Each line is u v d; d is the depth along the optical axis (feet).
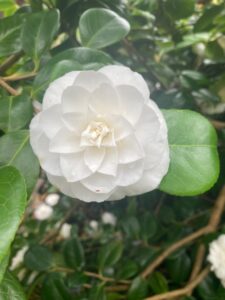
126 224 0.97
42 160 0.45
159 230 0.98
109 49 0.83
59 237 1.16
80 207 1.29
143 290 0.78
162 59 0.95
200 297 0.83
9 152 0.48
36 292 0.91
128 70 0.44
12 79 0.56
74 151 0.45
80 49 0.53
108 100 0.43
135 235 0.95
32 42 0.56
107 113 0.44
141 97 0.42
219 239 0.78
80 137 0.46
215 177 0.49
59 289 0.79
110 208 1.21
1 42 0.58
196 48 0.94
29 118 0.50
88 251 1.06
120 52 0.85
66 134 0.45
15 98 0.51
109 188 0.45
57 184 0.46
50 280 0.80
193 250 0.90
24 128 0.51
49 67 0.52
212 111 0.90
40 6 0.69
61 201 1.27
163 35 0.93
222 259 0.76
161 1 0.85
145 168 0.45
